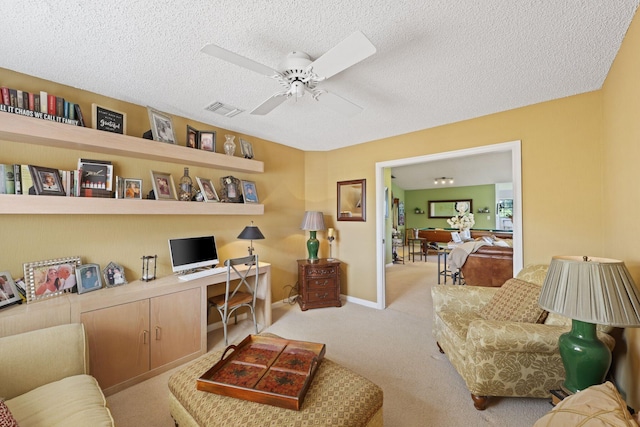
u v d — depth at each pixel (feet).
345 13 4.56
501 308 6.88
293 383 4.46
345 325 10.36
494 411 5.77
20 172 6.04
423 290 15.17
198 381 4.48
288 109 8.71
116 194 7.43
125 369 6.66
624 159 5.64
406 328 10.08
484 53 5.74
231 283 10.71
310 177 14.14
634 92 4.92
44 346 4.68
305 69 5.09
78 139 6.38
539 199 8.31
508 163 24.30
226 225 10.75
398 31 5.03
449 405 5.97
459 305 8.00
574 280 4.44
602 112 7.34
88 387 4.53
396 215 31.12
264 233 12.21
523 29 4.99
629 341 5.28
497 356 5.58
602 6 4.42
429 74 6.58
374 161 12.33
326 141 12.53
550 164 8.15
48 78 6.69
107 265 7.56
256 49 5.58
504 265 12.21
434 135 10.43
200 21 4.75
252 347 5.73
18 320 5.32
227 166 9.63
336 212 13.76
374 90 7.40
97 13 4.51
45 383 4.59
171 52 5.69
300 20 4.73
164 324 7.39
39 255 6.60
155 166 8.61
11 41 5.24
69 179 6.71
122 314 6.65
